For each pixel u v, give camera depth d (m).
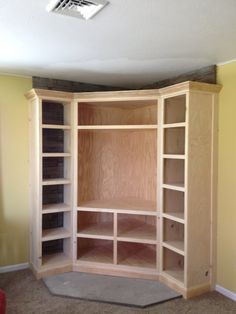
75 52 2.61
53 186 3.55
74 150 3.31
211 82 2.97
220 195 2.91
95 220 3.82
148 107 3.72
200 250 2.85
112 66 3.04
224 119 2.87
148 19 1.92
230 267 2.82
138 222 3.78
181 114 3.15
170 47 2.46
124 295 2.80
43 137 3.45
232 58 2.75
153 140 3.66
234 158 2.79
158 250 3.10
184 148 3.04
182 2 1.69
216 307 2.64
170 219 3.06
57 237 3.26
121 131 3.85
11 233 3.37
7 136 3.32
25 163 3.43
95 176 3.78
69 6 1.75
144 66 3.05
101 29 2.09
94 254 3.50
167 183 3.07
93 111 3.75
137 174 3.89
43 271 3.17
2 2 1.69
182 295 2.81
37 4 1.72
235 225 2.78
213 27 2.05
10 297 2.78
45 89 3.40
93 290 2.89
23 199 3.43
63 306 2.63
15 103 3.36
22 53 2.62
